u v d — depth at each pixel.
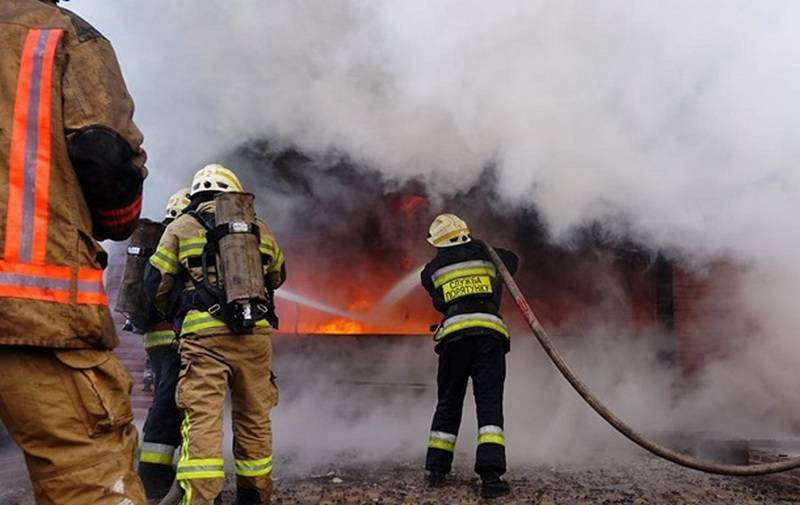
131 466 1.62
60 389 1.53
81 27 1.74
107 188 1.65
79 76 1.66
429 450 4.19
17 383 1.49
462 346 4.18
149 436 3.72
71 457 1.52
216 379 3.20
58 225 1.57
